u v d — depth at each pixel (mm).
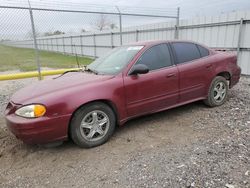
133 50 4246
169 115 4754
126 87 3777
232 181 2572
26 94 3504
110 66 4164
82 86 3512
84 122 3492
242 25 8680
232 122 4215
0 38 7992
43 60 20578
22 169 3105
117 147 3555
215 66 4934
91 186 2672
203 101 5074
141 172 2854
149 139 3750
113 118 3748
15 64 17891
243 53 8852
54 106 3217
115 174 2861
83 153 3434
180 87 4402
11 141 3879
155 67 4148
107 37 18656
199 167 2857
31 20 7426
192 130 3992
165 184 2596
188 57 4609
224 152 3178
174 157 3137
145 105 4023
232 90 6504
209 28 10023
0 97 6875
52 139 3293
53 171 3021
